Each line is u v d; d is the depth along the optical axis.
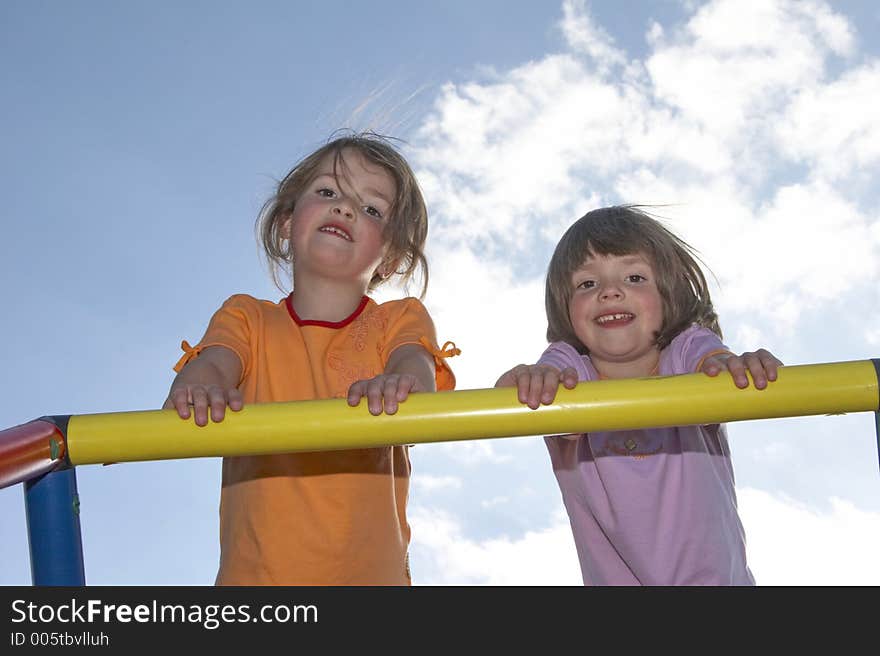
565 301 1.70
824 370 0.95
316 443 0.97
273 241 1.96
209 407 0.98
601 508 1.56
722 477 1.59
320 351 1.58
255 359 1.57
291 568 1.43
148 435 0.97
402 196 1.74
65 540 0.99
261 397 1.55
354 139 1.79
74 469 1.01
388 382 0.99
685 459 1.54
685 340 1.58
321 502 1.45
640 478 1.54
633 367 1.68
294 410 0.97
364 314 1.63
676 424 0.97
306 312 1.63
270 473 1.46
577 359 1.62
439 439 0.97
